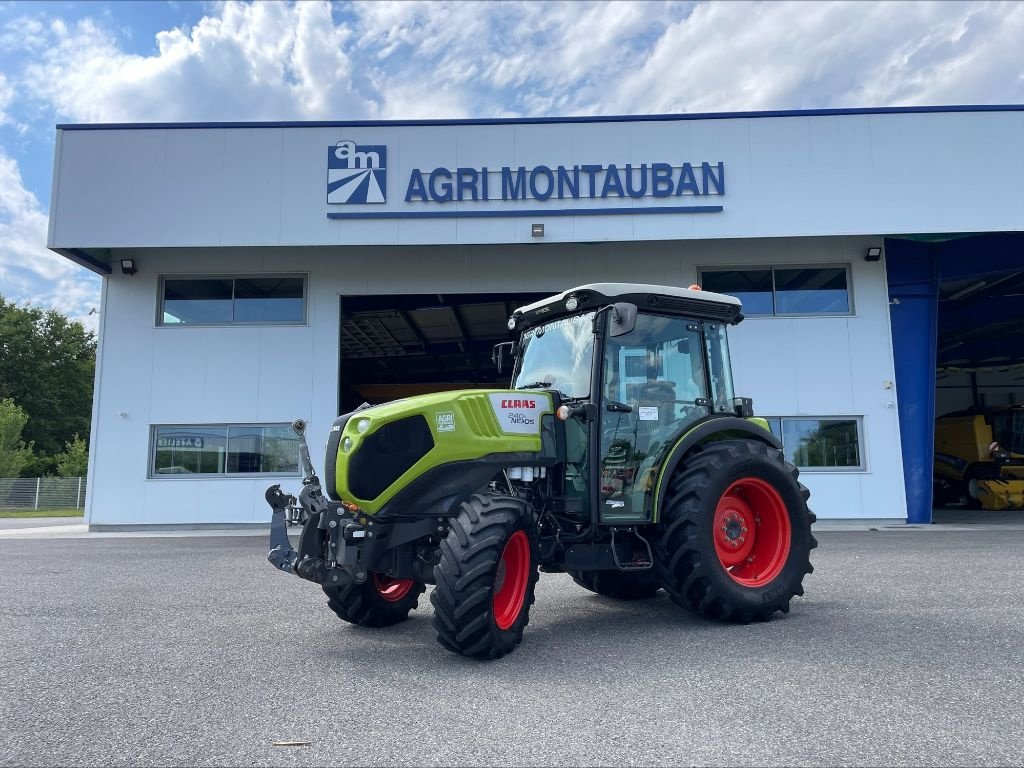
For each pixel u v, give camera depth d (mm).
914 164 13203
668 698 3562
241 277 14836
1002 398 24219
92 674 4133
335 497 4711
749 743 2980
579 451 5168
